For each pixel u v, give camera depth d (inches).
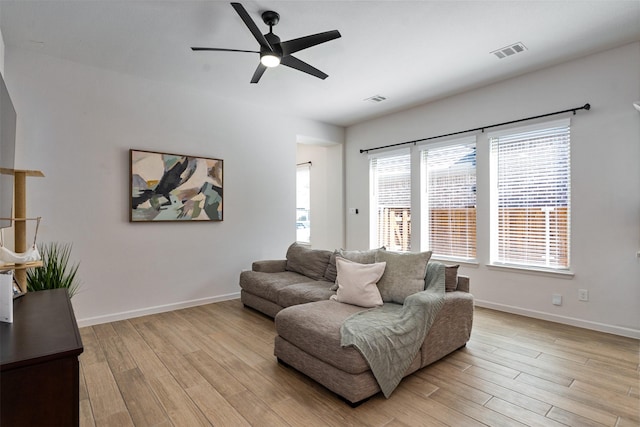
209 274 171.9
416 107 193.5
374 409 79.4
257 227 190.4
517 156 153.9
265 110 194.4
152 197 151.6
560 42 121.3
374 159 219.6
